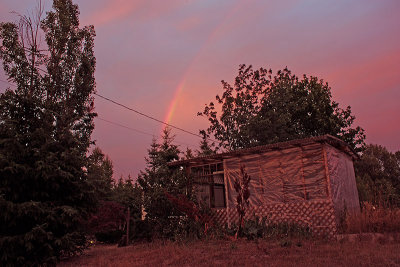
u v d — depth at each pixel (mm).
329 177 12320
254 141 30172
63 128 11812
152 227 14977
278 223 12523
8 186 9648
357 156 17828
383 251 8078
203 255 9172
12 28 13969
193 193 15195
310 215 12227
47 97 14242
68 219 10156
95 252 12391
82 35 16484
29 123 11219
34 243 9461
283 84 31656
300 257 8023
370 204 11953
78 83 15406
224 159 15102
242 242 11148
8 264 9031
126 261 9039
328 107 31078
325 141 12703
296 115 31922
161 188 15117
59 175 10289
